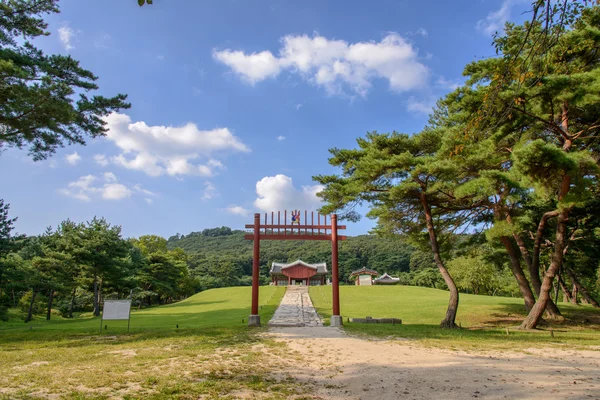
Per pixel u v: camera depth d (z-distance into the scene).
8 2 14.02
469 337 14.23
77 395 6.57
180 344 12.36
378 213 19.34
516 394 6.84
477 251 24.89
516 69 6.28
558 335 15.11
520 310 25.45
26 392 6.68
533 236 23.52
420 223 21.00
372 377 8.25
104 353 10.89
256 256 18.52
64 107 12.66
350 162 18.83
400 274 78.06
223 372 8.57
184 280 58.19
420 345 12.44
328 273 61.47
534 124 15.58
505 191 16.39
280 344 12.48
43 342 13.27
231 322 20.55
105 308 16.39
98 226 36.56
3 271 26.22
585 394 6.75
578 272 28.03
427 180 17.70
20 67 13.00
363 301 34.31
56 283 31.45
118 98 15.70
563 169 12.33
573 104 13.23
